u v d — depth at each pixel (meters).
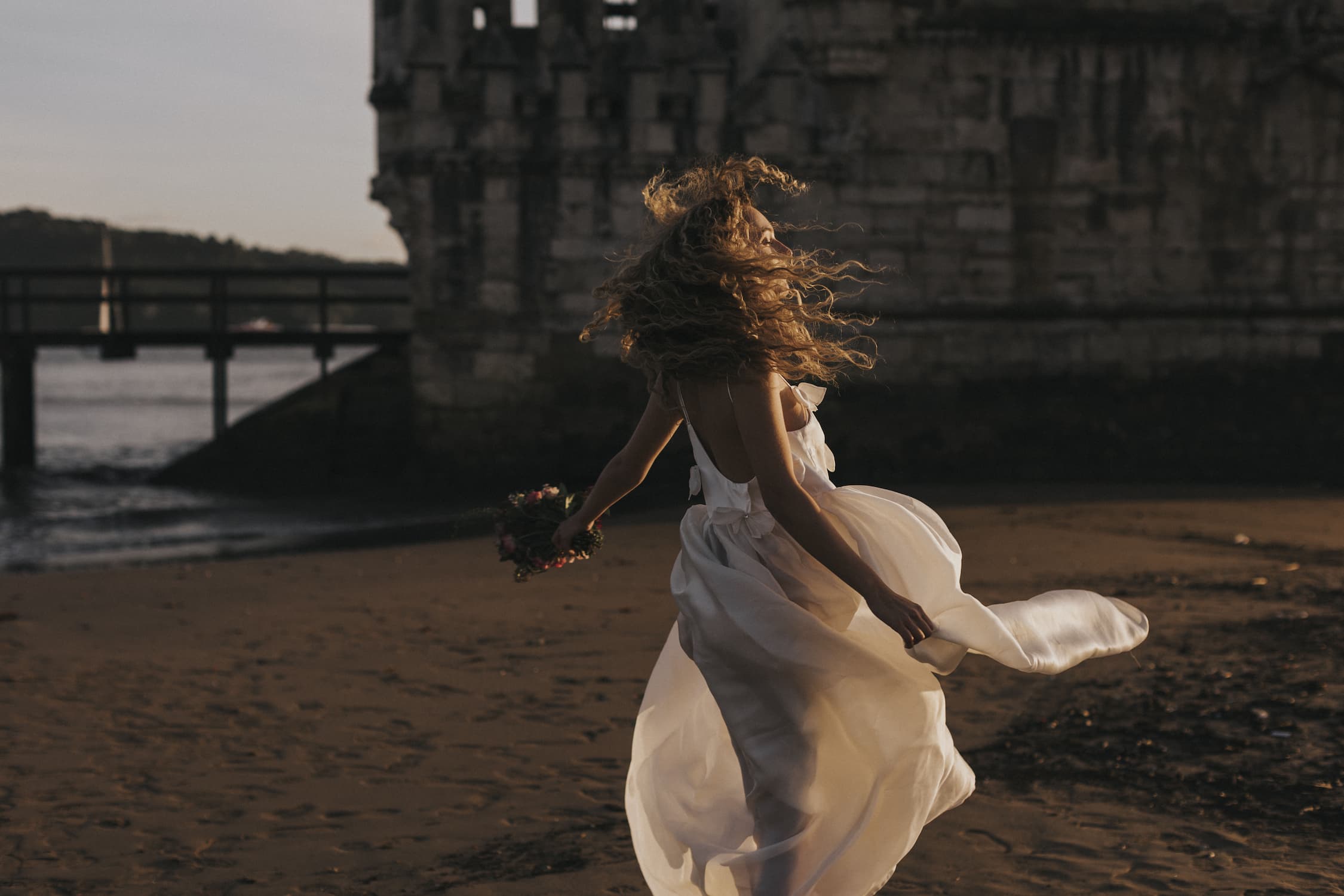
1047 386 19.05
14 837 3.89
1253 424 19.44
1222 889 3.10
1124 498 15.29
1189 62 19.09
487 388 17.98
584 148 17.88
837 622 2.42
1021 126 18.81
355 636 7.44
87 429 40.62
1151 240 19.19
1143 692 5.19
